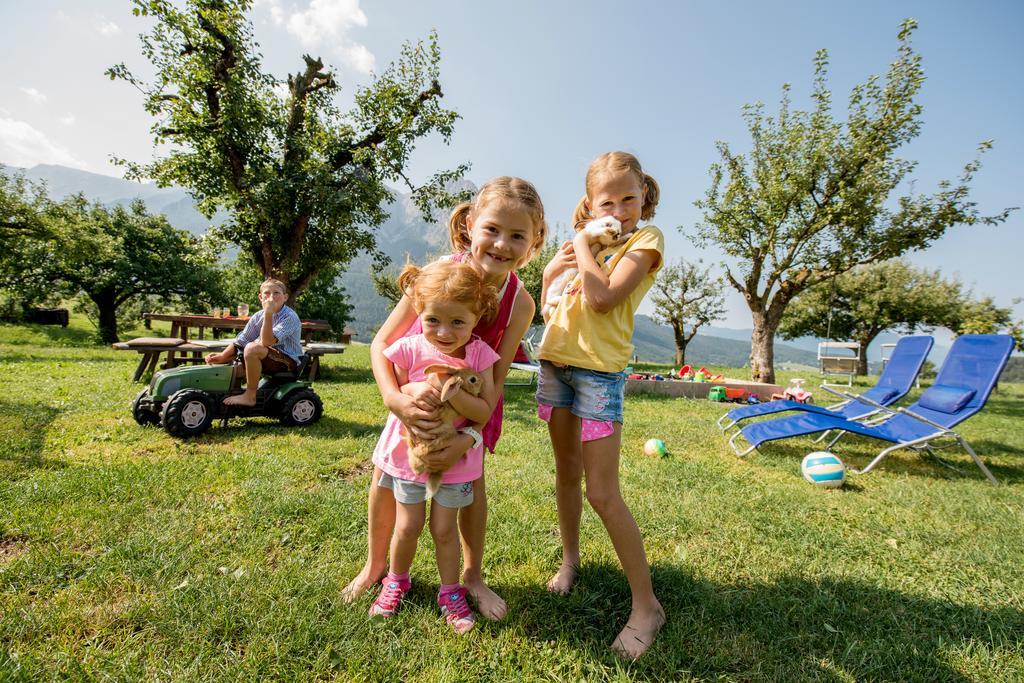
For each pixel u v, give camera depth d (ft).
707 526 9.80
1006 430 24.57
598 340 6.41
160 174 42.06
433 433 5.76
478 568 6.88
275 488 10.44
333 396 23.03
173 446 13.74
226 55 39.65
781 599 7.12
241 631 5.83
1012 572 8.31
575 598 6.81
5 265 73.05
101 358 42.14
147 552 7.48
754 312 43.09
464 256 7.01
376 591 6.81
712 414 25.08
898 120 35.83
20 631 5.56
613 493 6.36
